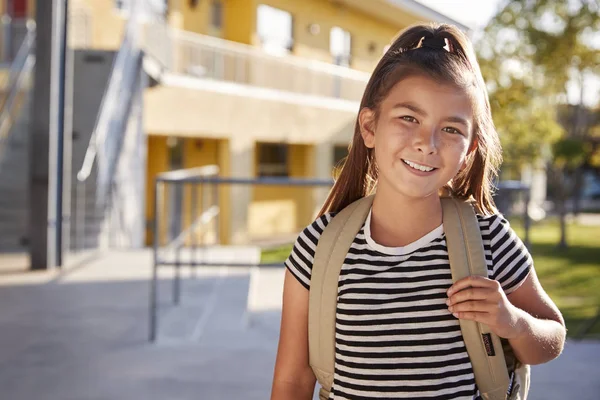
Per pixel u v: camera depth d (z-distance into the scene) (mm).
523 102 13641
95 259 8367
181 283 7012
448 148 1405
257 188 17656
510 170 16672
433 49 1459
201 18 16312
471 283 1381
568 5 13266
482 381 1436
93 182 8969
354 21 20109
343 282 1481
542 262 12234
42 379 4094
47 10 7434
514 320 1396
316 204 18734
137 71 11008
